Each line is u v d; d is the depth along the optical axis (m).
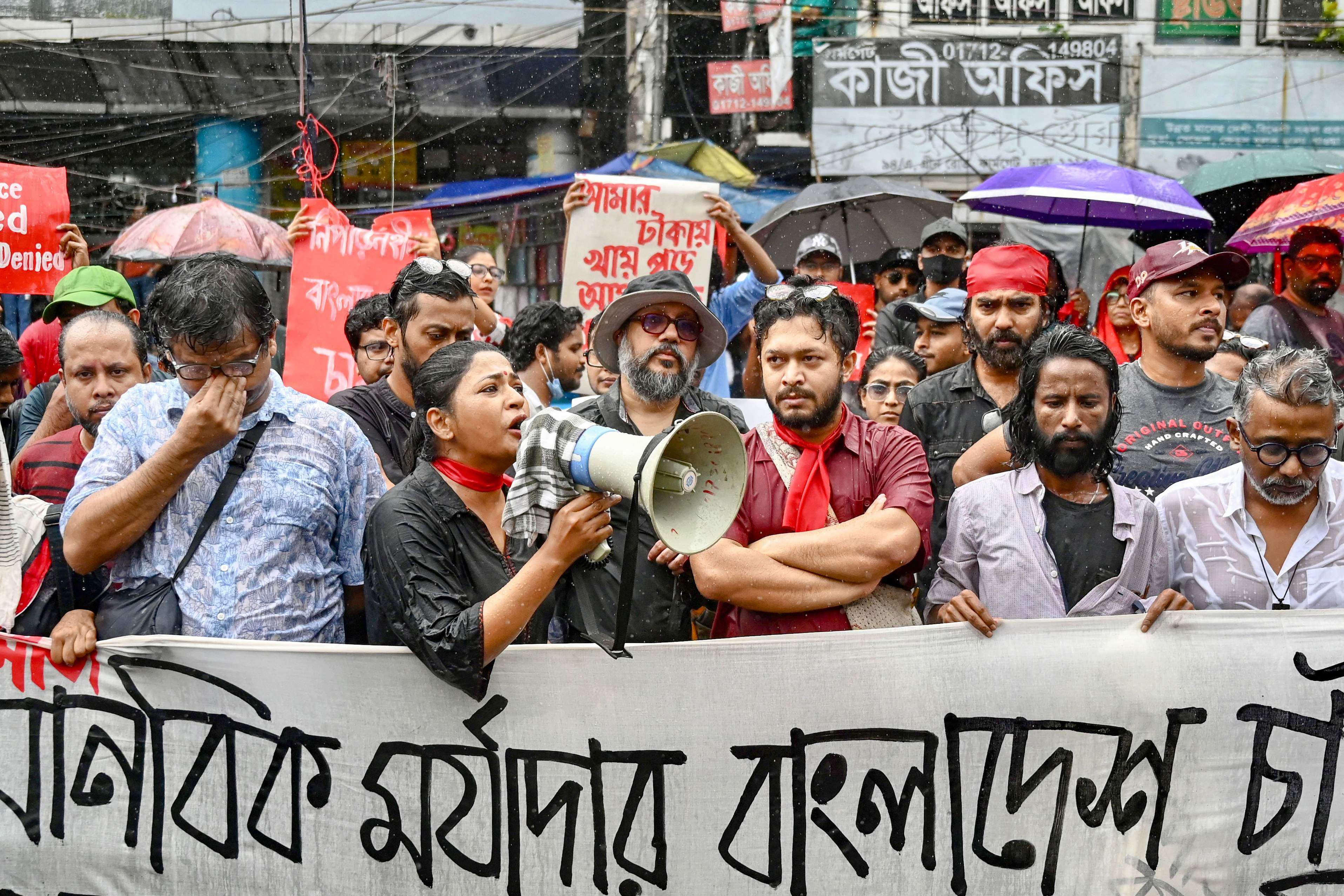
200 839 2.95
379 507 2.84
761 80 11.70
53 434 4.45
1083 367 3.11
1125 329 6.16
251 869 2.94
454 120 12.02
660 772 2.95
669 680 2.96
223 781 2.94
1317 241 5.91
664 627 3.17
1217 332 3.76
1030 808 3.04
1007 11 11.52
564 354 4.95
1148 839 3.06
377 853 2.93
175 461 2.78
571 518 2.58
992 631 3.04
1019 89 11.52
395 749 2.92
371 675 2.91
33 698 2.95
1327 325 5.96
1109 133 11.51
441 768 2.92
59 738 2.95
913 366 5.05
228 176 11.95
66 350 3.77
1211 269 3.76
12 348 4.51
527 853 2.93
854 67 11.58
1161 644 3.07
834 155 11.66
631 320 3.68
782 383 3.13
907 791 3.01
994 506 3.24
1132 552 3.16
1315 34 11.38
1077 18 11.48
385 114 11.96
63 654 2.93
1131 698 3.06
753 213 11.02
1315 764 3.08
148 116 11.94
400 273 3.94
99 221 11.88
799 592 3.02
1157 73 11.47
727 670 2.97
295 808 2.93
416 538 2.78
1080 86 11.48
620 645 2.69
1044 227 11.17
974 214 11.51
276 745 2.92
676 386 3.64
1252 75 11.45
